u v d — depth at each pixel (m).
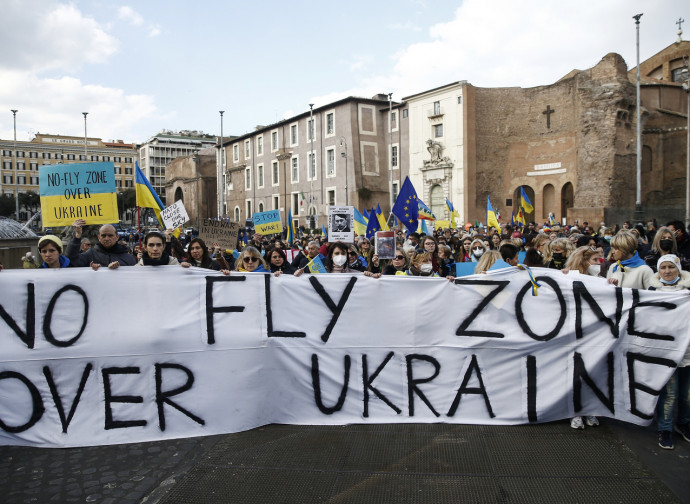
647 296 5.39
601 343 5.49
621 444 5.08
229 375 5.61
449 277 5.78
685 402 5.15
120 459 5.00
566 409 5.54
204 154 83.25
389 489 4.32
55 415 5.36
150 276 5.58
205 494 4.31
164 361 5.51
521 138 48.12
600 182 41.34
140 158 136.75
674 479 4.39
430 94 50.00
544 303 5.64
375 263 9.15
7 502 4.23
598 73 42.28
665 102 45.78
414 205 11.33
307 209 60.16
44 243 6.04
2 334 5.35
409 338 5.76
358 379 5.77
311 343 5.76
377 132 55.38
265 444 5.23
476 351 5.69
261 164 69.44
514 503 4.07
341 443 5.21
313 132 59.16
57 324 5.42
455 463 4.74
